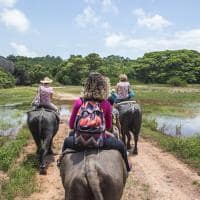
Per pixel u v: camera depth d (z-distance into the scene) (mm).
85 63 100312
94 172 5668
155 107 35406
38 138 12828
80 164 5953
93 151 6324
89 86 6477
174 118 27969
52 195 10312
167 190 10844
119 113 13984
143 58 110000
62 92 61500
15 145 15500
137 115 14039
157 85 93500
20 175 11438
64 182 6043
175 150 15383
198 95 52844
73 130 6688
